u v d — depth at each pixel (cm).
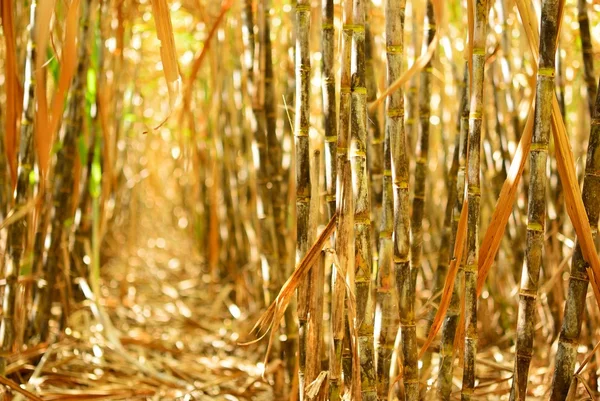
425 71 248
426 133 246
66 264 307
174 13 410
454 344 218
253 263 396
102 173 351
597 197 211
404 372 217
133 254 592
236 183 411
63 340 315
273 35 373
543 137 206
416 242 245
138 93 482
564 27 316
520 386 214
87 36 296
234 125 401
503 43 296
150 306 431
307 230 220
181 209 666
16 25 284
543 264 305
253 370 306
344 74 209
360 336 213
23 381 280
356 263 211
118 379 293
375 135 247
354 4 207
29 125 254
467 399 217
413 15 269
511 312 347
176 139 577
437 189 430
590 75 255
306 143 219
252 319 375
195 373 306
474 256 213
